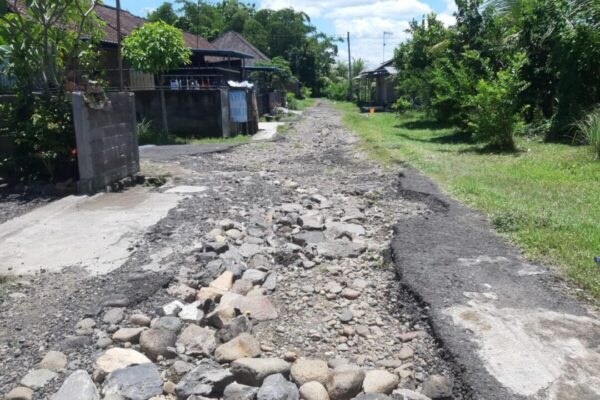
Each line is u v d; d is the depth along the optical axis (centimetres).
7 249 599
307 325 448
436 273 501
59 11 949
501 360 359
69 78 898
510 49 1616
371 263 575
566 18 1410
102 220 709
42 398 346
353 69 8025
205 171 1117
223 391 353
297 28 6969
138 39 1691
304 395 344
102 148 890
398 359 393
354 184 980
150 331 410
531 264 519
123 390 347
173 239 632
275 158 1336
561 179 911
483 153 1261
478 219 679
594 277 473
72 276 521
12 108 923
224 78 2573
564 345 375
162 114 1794
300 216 739
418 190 852
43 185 894
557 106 1459
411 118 2441
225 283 510
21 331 421
